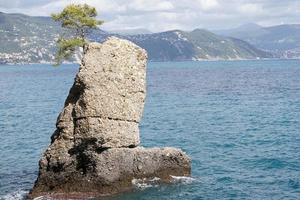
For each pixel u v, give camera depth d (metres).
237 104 88.56
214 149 48.97
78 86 36.56
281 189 35.03
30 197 34.88
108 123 36.03
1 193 35.94
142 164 37.31
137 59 38.34
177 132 59.66
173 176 38.53
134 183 36.78
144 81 38.47
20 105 95.12
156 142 53.59
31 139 56.97
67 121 36.62
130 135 36.97
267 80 159.50
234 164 42.50
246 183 36.78
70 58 45.91
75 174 36.03
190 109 82.44
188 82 154.38
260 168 40.91
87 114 35.84
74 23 44.75
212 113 76.69
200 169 41.12
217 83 146.88
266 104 87.25
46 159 36.59
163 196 34.41
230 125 64.00
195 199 33.66
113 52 37.50
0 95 120.19
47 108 89.06
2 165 44.09
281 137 53.84
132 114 37.28
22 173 41.34
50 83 170.25
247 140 53.03
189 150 48.78
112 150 36.06
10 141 55.62
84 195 34.81
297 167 40.62
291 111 76.19
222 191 35.12
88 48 37.50
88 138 35.69
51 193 35.41
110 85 36.66
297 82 146.00
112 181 35.72
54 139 37.31
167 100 97.56
